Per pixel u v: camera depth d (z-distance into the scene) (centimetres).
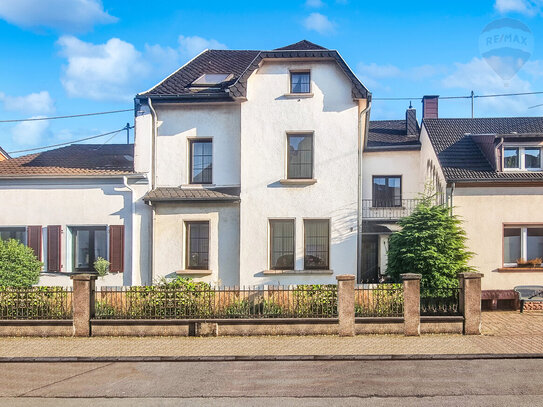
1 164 1923
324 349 1180
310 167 1761
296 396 866
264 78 1762
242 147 1755
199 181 1827
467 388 896
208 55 2202
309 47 1836
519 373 993
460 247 1509
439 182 1861
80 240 1806
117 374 1024
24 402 855
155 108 1830
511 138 1781
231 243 1772
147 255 1773
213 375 1009
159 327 1315
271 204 1748
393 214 2231
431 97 2645
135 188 1781
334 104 1747
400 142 2367
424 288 1448
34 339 1305
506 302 1689
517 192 1723
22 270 1532
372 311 1323
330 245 1731
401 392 877
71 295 1341
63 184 1788
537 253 1730
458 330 1304
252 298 1347
